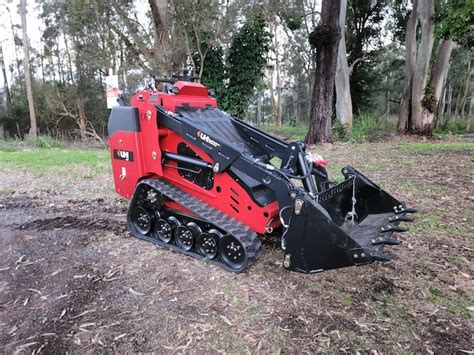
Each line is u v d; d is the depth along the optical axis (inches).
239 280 135.1
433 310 119.0
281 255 155.2
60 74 1051.3
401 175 288.2
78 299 124.4
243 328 109.0
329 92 460.8
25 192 255.1
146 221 171.9
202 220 152.0
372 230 142.5
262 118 1755.7
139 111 169.8
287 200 127.8
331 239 119.2
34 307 120.8
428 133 613.0
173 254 155.9
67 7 593.0
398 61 1156.5
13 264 149.5
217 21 494.0
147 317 114.2
